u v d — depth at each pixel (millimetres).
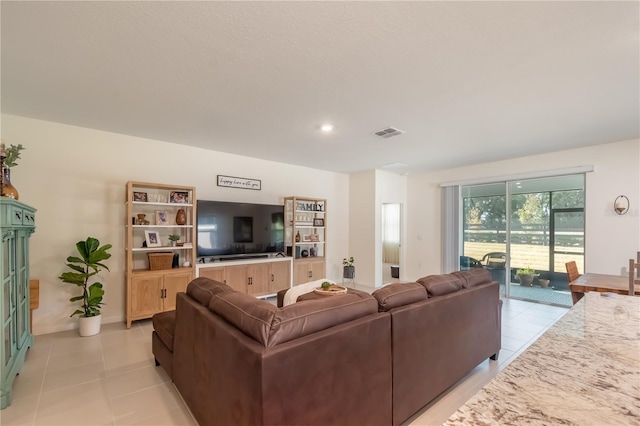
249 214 4805
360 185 6285
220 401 1511
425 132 3564
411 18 1626
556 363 794
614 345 914
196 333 1813
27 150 3236
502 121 3184
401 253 6555
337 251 6316
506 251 5191
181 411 2008
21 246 2564
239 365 1341
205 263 4234
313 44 1874
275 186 5332
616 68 2117
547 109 2854
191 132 3682
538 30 1715
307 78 2301
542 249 4828
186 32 1763
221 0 1502
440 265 5973
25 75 2285
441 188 5977
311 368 1350
